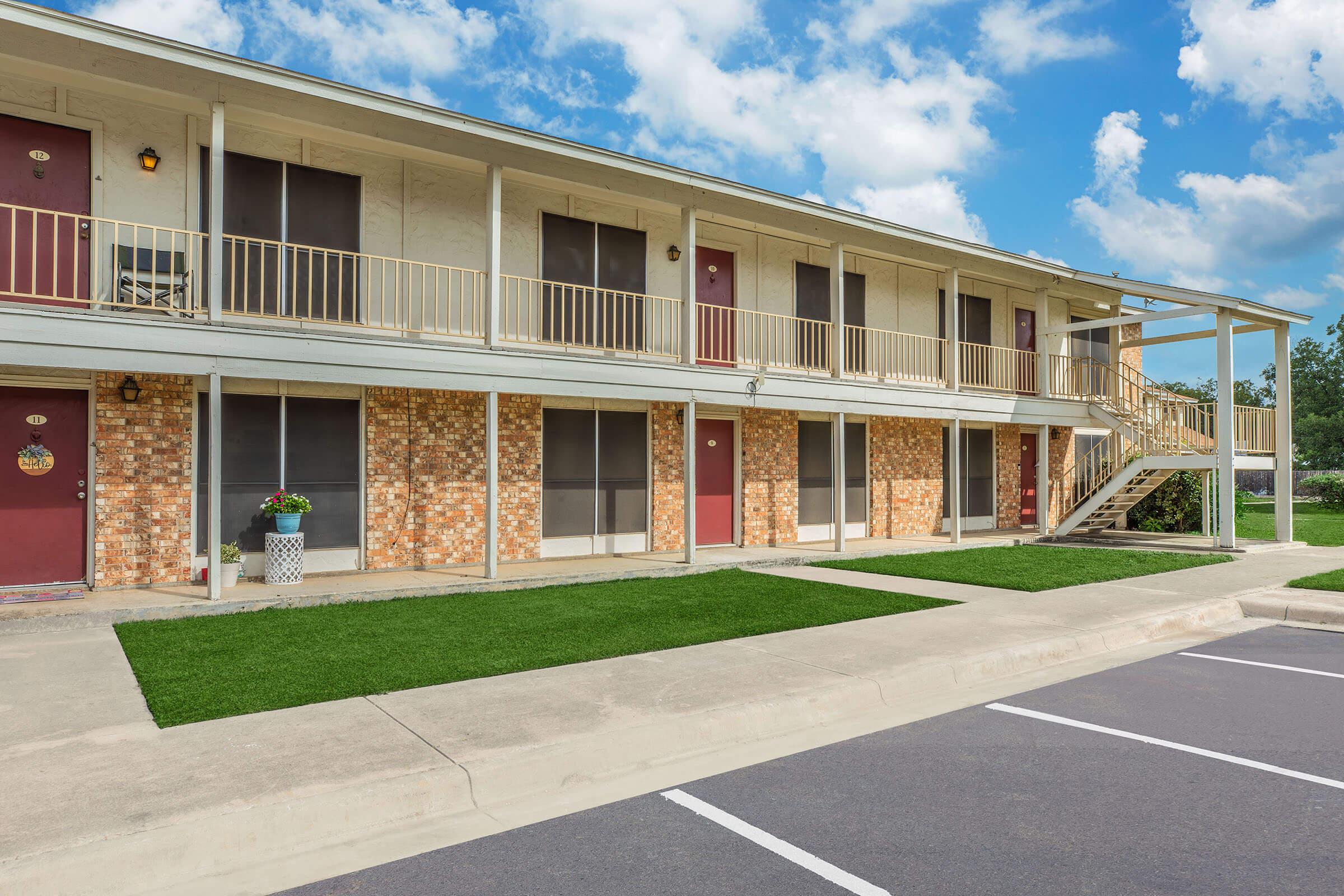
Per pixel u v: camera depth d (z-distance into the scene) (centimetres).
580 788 446
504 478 1206
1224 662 736
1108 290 1936
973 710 590
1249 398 7131
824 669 638
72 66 819
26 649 696
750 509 1481
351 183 1092
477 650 693
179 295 959
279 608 882
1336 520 2377
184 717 512
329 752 452
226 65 861
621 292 1259
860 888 338
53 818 365
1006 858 366
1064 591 1030
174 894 334
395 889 337
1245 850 373
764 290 1501
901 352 1694
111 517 927
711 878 347
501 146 1061
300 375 912
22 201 892
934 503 1766
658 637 748
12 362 766
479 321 1187
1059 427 1972
